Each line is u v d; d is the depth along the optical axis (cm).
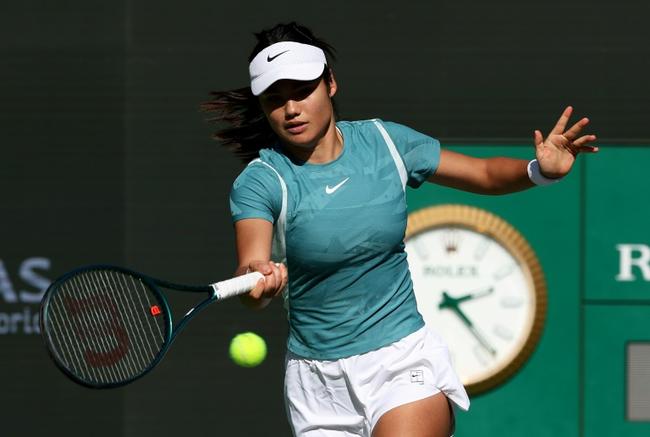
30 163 2389
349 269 1334
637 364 2381
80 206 2392
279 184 1304
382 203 1322
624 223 2380
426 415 1341
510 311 2378
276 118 1297
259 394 2411
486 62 2386
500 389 2377
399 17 2386
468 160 1372
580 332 2380
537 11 2383
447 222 2377
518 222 2378
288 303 1391
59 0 2383
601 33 2381
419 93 2383
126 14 2389
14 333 2391
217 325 2411
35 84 2386
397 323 1365
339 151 1330
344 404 1395
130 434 2405
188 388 2408
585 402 2381
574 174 2381
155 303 1859
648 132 2380
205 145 2403
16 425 2391
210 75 2395
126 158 2398
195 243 2408
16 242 2389
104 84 2392
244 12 2391
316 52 1299
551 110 2383
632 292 2378
